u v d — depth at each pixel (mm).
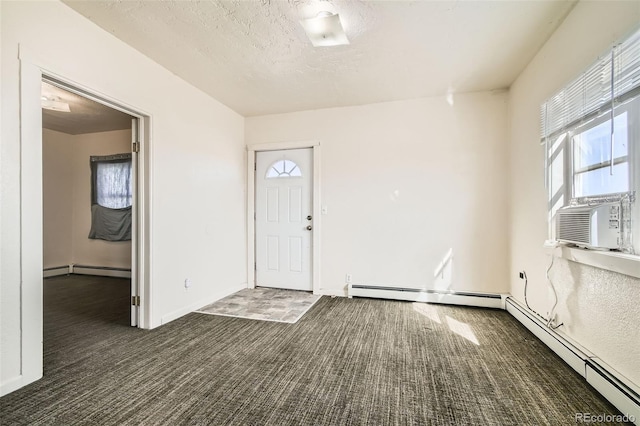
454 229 3334
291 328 2619
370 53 2479
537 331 2373
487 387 1707
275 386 1727
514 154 2984
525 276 2723
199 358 2062
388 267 3541
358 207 3643
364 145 3627
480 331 2529
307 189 3889
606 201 1674
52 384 1733
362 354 2119
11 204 1654
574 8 1912
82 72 2027
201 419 1448
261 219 4082
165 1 1875
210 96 3381
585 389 1675
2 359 1625
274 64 2664
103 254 5051
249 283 4055
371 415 1478
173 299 2850
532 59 2555
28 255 1725
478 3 1885
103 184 5004
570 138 2045
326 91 3252
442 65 2680
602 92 1637
